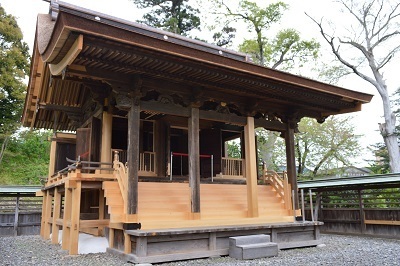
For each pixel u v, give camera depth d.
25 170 25.53
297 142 23.53
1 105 24.83
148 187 8.86
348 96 10.04
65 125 13.91
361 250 8.41
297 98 10.18
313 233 9.31
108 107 9.35
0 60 24.06
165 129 11.52
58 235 10.64
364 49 21.67
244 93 9.30
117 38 5.93
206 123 13.03
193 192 8.32
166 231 6.71
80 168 8.00
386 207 11.84
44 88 10.36
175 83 8.56
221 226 8.01
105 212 9.09
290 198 10.41
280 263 6.48
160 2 26.98
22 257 7.63
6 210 15.64
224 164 12.59
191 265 6.40
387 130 20.64
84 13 9.93
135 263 6.37
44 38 7.41
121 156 10.38
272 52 24.25
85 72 7.20
